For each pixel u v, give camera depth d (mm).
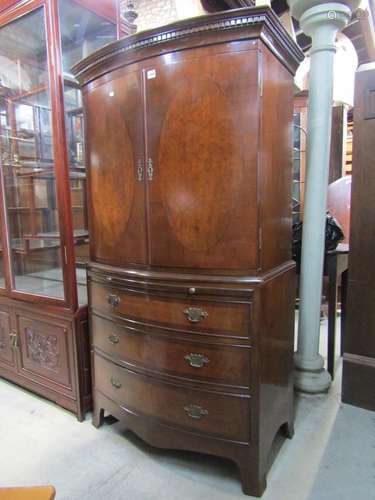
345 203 3168
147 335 1555
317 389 2160
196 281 1410
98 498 1431
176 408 1521
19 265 2238
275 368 1543
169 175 1444
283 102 1528
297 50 1555
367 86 1868
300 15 2000
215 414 1447
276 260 1550
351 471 1552
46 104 1952
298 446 1718
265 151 1360
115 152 1613
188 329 1448
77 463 1629
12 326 2279
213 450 1473
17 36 2037
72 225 1906
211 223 1391
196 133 1371
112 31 2182
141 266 1576
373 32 3990
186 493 1450
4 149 2246
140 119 1490
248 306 1345
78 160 2068
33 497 738
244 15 1224
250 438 1406
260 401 1394
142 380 1600
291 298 1708
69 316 1923
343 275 2453
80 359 1937
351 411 2006
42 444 1760
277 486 1470
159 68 1405
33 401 2152
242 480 1443
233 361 1391
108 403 1796
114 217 1666
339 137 3973
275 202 1500
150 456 1671
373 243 1940
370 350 2010
